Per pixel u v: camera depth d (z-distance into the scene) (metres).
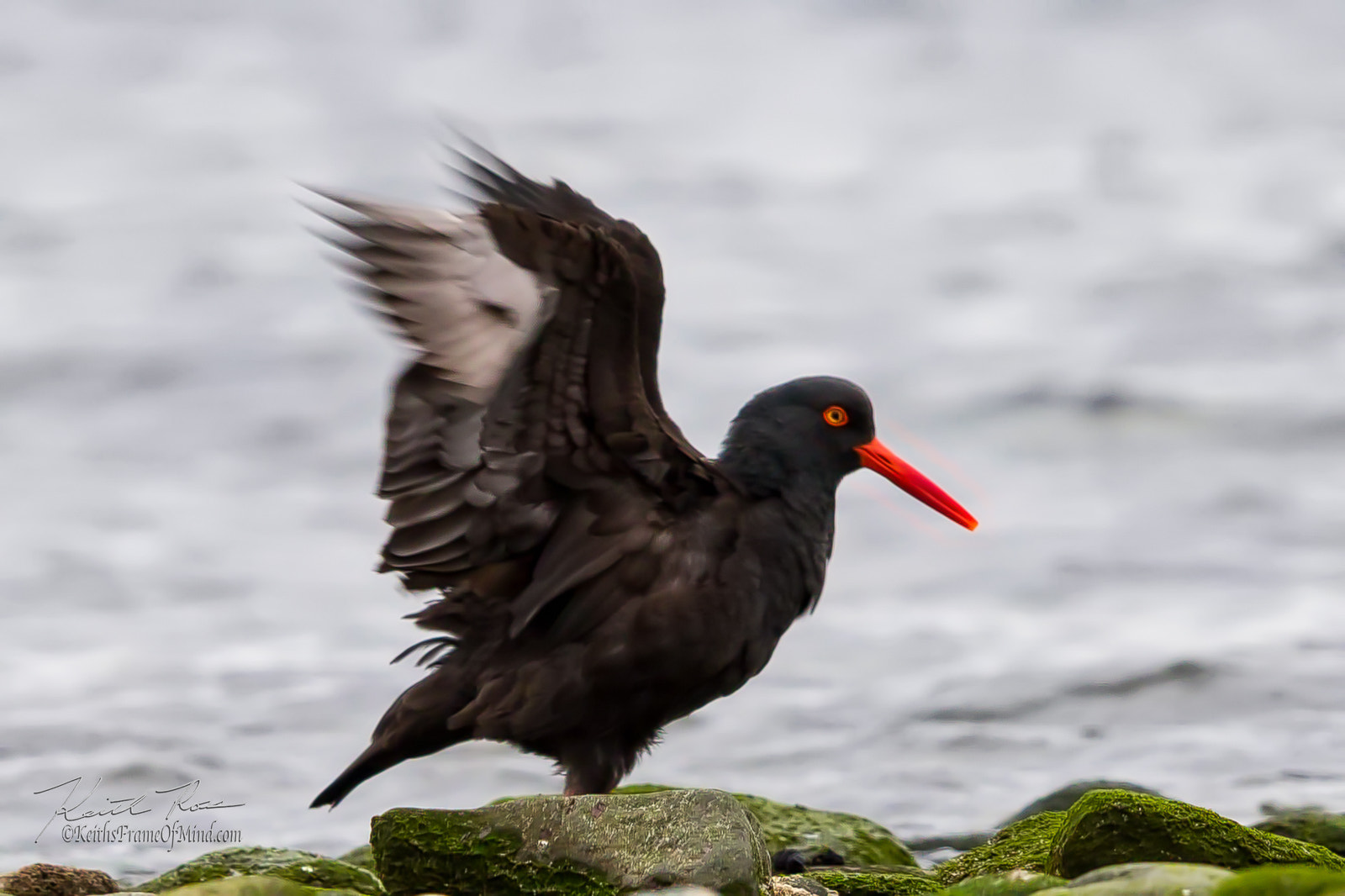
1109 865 8.20
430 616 8.77
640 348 8.73
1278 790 11.46
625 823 7.93
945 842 10.91
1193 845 8.18
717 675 8.59
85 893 8.22
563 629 8.50
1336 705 13.32
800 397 9.17
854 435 9.26
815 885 8.52
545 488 8.47
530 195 8.80
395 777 12.30
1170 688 13.77
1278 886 6.75
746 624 8.59
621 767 8.61
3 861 10.43
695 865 7.73
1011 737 12.98
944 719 13.41
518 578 8.62
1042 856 9.04
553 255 7.83
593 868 7.84
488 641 8.68
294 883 8.15
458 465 8.18
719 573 8.54
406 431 8.00
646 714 8.54
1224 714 13.30
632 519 8.57
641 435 8.41
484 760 12.62
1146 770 12.04
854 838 9.95
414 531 8.35
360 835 11.26
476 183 8.60
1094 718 13.38
